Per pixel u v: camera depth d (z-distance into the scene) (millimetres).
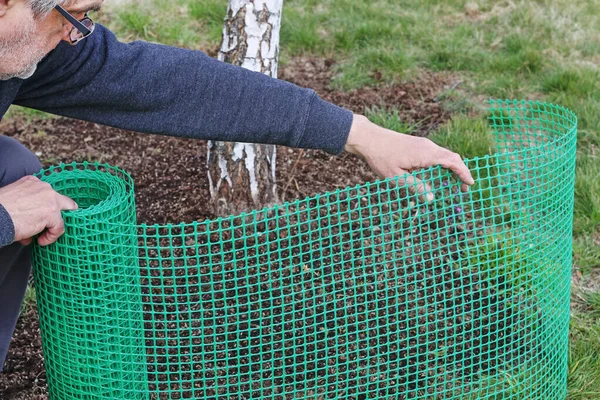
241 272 3000
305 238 3186
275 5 3111
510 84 4461
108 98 2061
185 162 3777
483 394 2557
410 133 4012
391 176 2166
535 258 2688
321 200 3457
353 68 4574
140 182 3621
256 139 2127
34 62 1812
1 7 1666
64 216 1893
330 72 4613
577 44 4969
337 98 4328
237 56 3172
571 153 2314
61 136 4008
